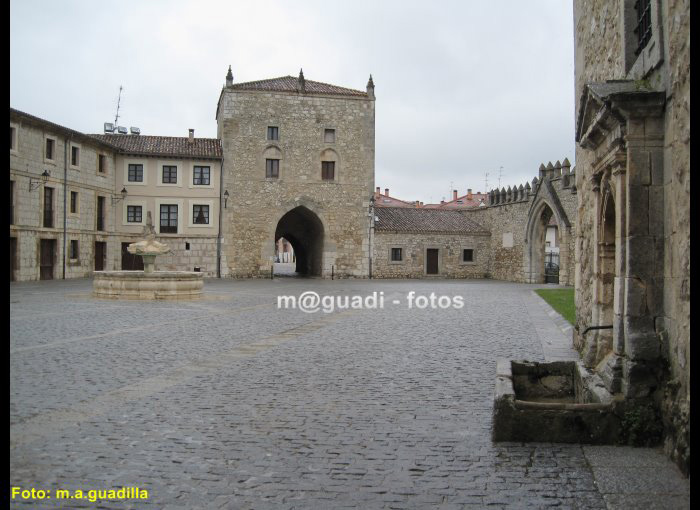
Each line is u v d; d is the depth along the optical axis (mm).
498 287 32562
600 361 7457
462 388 7789
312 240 47312
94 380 8117
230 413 6539
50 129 33688
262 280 39625
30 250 32406
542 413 5582
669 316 5422
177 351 10594
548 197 36219
